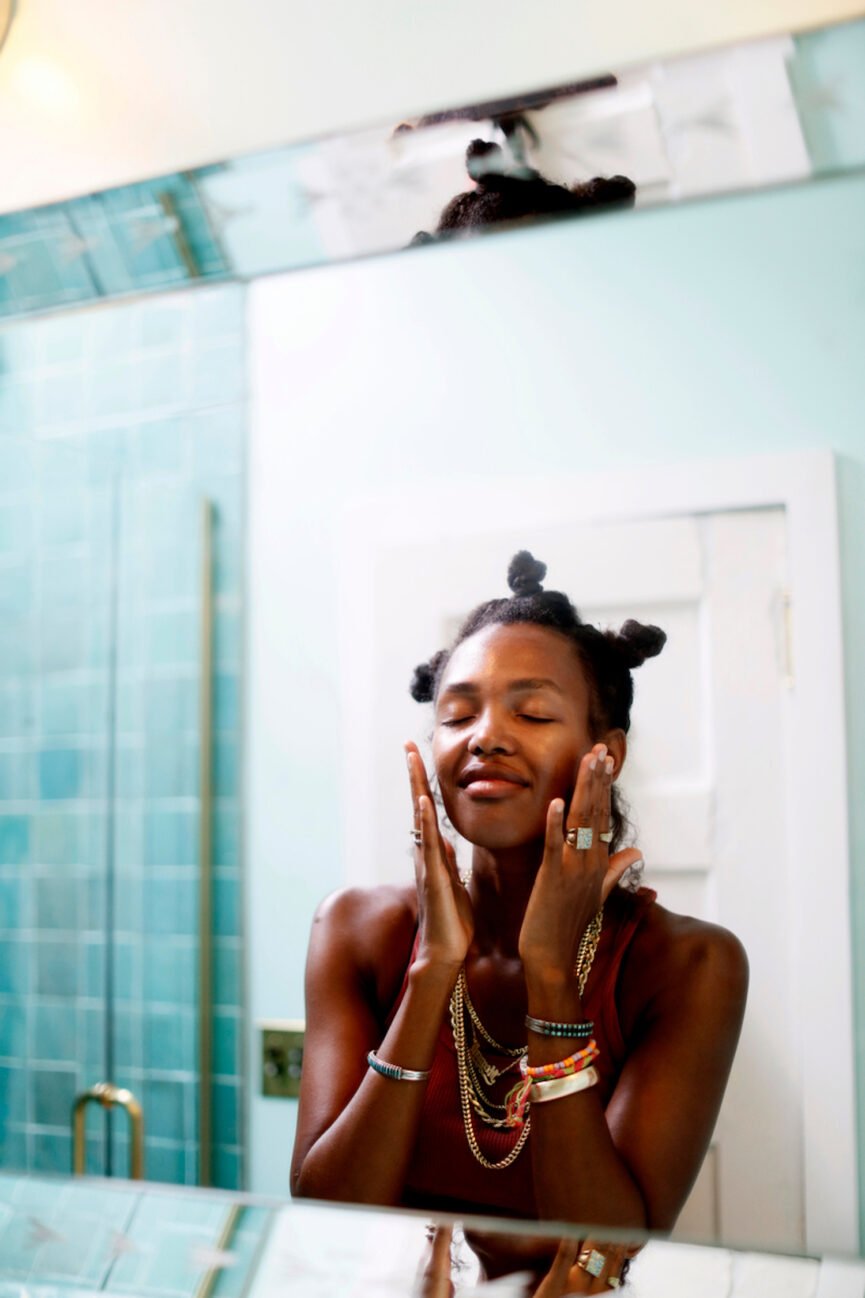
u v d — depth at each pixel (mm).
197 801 840
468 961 719
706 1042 674
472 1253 676
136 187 831
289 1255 725
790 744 692
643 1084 673
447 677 767
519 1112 692
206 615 857
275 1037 794
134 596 882
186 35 786
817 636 692
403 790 781
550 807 682
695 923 691
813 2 682
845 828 675
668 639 724
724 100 712
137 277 880
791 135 710
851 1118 654
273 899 809
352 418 828
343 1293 700
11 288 907
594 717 729
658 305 750
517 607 756
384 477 811
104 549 893
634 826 707
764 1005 673
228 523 860
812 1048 663
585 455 761
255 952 811
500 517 775
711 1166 661
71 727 897
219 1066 807
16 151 822
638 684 725
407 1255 689
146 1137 822
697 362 740
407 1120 701
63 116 807
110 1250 771
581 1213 656
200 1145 802
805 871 680
